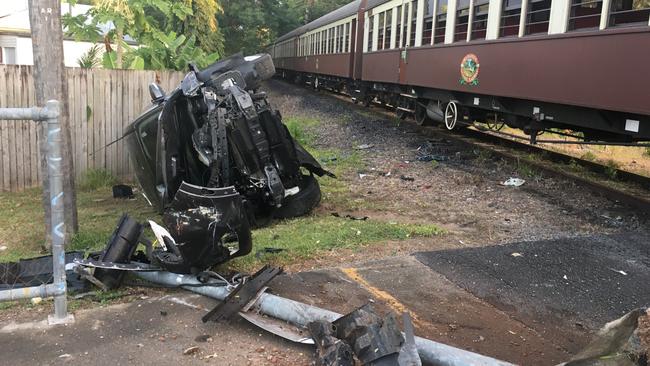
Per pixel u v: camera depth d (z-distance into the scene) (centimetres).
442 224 612
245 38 3525
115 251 389
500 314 371
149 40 1219
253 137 581
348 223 598
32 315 345
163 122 579
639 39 608
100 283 374
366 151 1135
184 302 365
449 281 424
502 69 889
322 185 829
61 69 488
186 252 369
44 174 501
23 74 803
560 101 748
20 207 723
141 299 369
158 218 656
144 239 412
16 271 405
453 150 1100
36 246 539
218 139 571
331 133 1394
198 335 324
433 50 1162
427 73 1197
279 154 623
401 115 1580
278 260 457
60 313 336
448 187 803
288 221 632
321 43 2470
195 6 1912
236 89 581
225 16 3406
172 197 597
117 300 367
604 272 452
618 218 624
